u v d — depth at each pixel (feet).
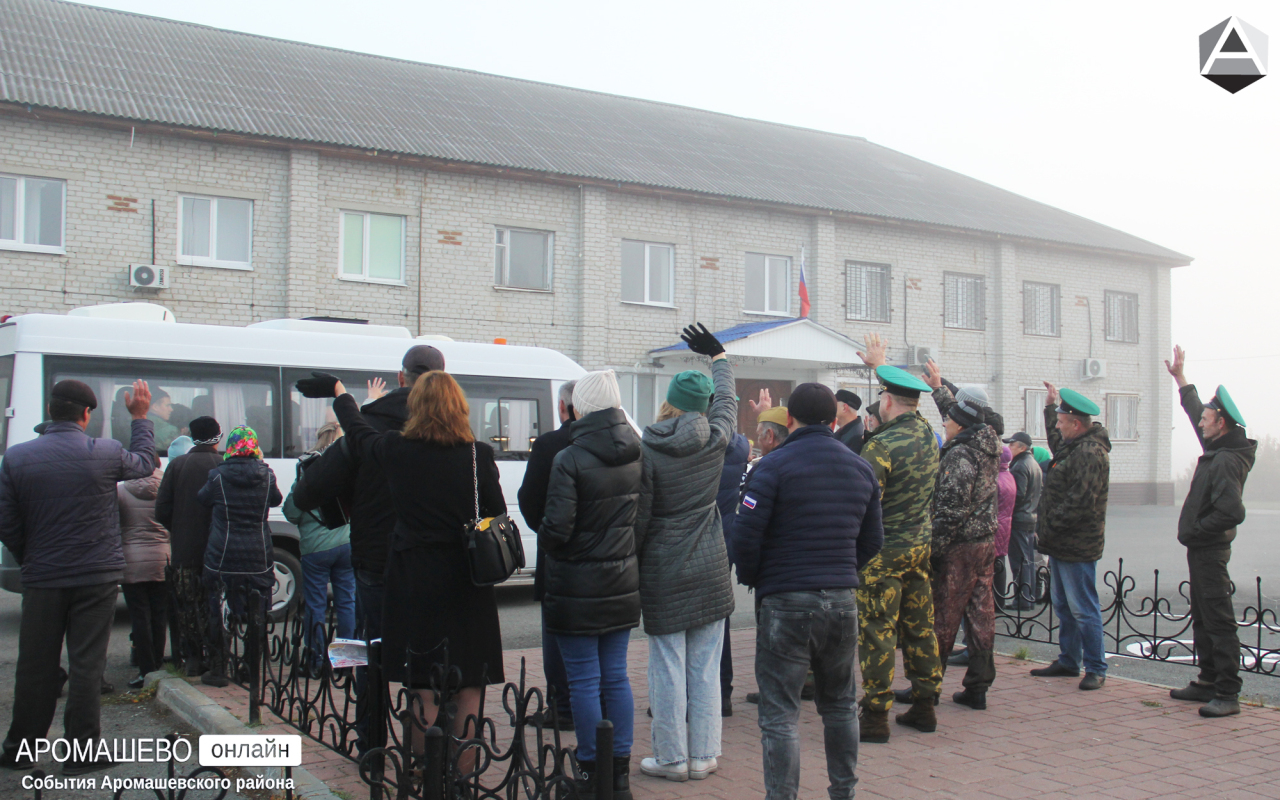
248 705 19.07
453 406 14.10
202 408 29.17
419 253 60.18
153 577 21.89
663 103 94.12
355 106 65.05
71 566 15.88
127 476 16.69
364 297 58.49
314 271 56.65
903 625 18.07
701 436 15.29
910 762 16.22
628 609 14.21
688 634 15.65
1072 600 21.53
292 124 57.77
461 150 61.93
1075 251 87.45
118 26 67.21
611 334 66.13
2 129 49.62
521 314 63.26
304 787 14.62
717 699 15.67
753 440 71.20
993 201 93.91
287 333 30.96
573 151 68.80
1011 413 82.99
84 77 55.42
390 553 14.02
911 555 17.22
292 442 30.42
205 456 22.13
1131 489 90.63
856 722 13.48
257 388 30.09
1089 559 21.31
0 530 15.65
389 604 13.84
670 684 15.25
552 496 13.92
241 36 74.64
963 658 24.07
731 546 13.67
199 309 53.98
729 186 71.15
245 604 20.51
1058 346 86.79
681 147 79.15
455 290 61.21
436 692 13.50
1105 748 17.06
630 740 14.28
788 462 13.69
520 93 82.69
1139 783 15.28
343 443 15.29
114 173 52.11
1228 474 19.25
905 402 17.74
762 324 68.08
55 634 16.01
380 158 58.29
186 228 54.24
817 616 13.19
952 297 81.46
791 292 74.33
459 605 13.80
